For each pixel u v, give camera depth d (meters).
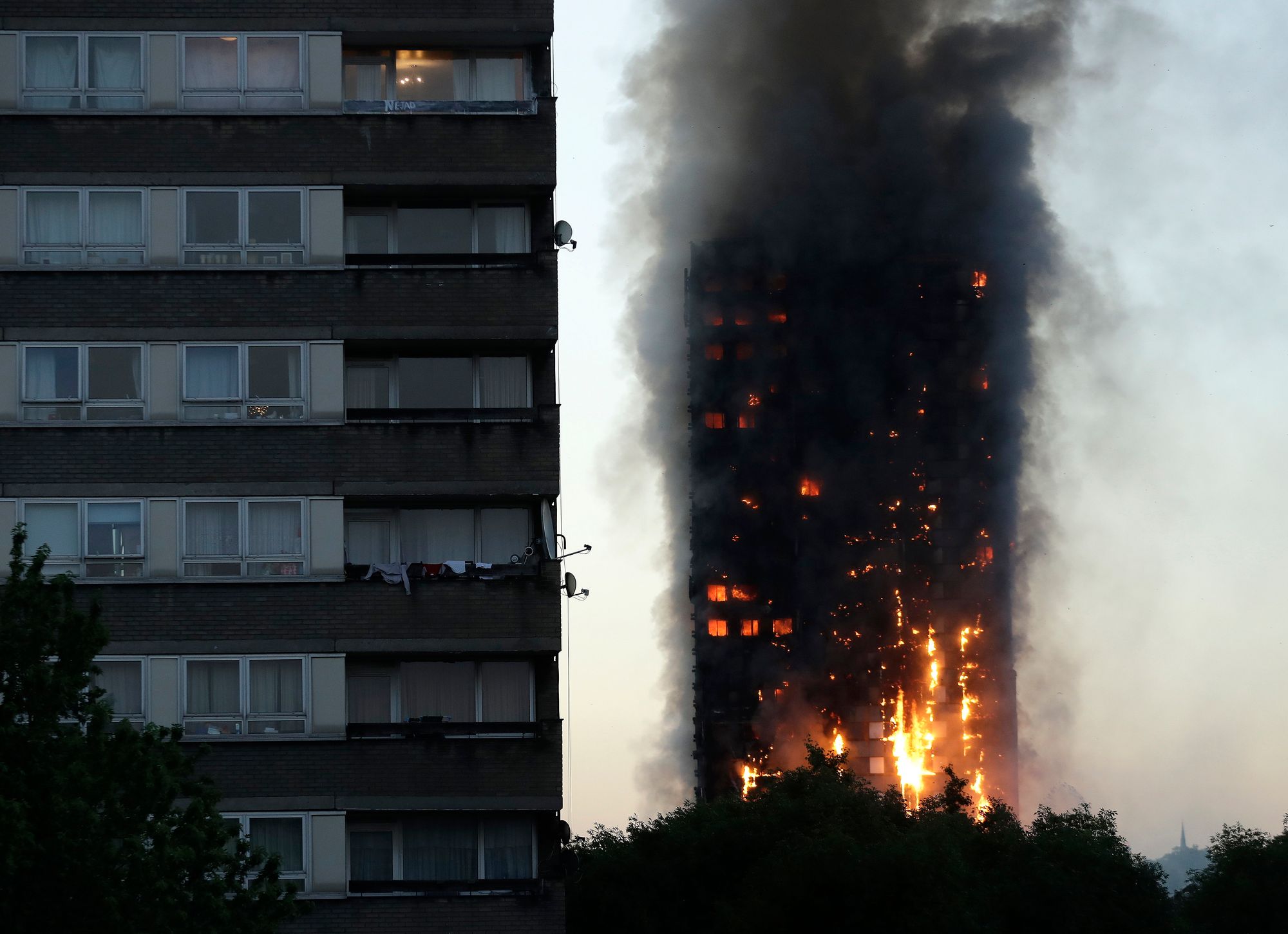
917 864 108.62
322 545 86.31
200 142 88.19
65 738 68.38
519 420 88.00
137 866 66.75
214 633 85.44
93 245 87.44
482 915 85.19
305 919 84.31
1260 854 134.88
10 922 65.25
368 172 88.50
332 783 84.94
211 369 87.00
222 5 88.94
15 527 75.62
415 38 89.81
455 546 88.06
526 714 86.75
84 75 88.25
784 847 113.94
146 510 85.94
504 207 90.06
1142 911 116.56
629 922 123.94
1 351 86.44
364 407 88.12
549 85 90.31
